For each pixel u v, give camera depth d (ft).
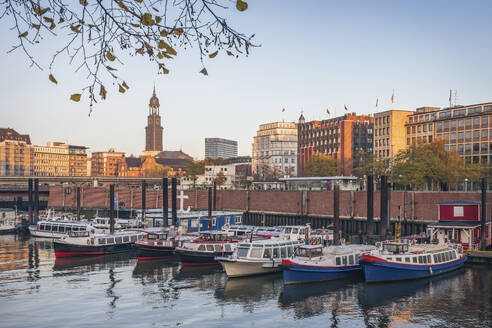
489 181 382.22
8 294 172.04
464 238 236.43
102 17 28.68
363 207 340.59
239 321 139.33
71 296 169.37
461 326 132.77
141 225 358.23
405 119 547.08
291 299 162.40
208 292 174.09
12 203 545.85
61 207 531.09
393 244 192.24
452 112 483.51
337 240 242.58
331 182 398.01
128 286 185.57
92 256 262.06
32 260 250.57
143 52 29.86
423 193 312.50
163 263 237.86
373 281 183.01
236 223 367.45
